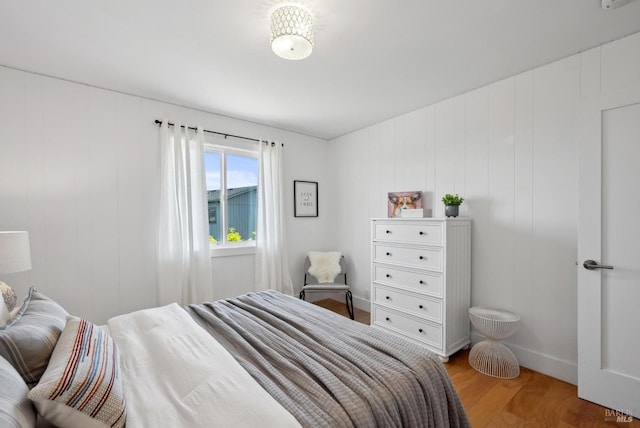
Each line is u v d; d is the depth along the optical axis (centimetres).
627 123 166
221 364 110
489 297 242
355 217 371
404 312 256
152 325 147
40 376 92
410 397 104
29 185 216
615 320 170
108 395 83
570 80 198
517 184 225
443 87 246
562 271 203
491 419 165
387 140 328
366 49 190
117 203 252
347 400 93
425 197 290
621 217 168
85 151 238
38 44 182
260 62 206
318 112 305
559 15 157
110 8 150
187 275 279
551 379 204
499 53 195
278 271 342
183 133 283
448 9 152
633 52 173
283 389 101
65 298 229
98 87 243
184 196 277
